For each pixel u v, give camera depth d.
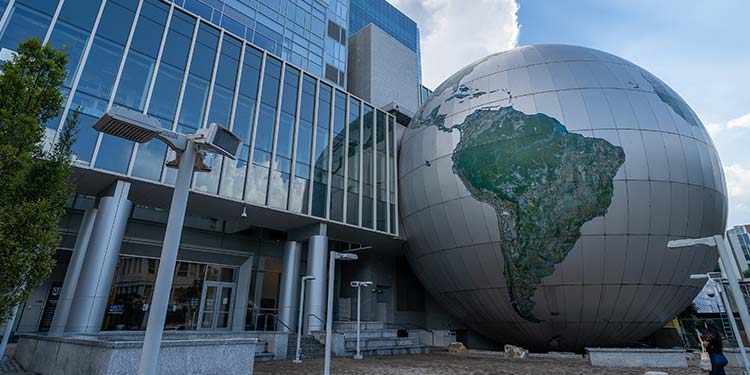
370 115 27.06
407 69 41.97
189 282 23.56
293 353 18.53
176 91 18.09
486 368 15.28
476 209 19.48
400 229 25.52
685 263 17.84
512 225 18.42
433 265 22.50
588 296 17.83
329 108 24.58
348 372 13.89
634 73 20.94
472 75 23.34
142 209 22.19
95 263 14.84
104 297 14.97
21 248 7.57
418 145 23.61
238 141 5.98
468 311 22.06
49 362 11.05
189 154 5.48
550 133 18.67
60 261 20.28
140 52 17.39
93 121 15.35
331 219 22.41
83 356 9.44
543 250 17.77
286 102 22.33
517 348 19.67
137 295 21.22
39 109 8.55
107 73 16.23
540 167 18.30
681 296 18.83
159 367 8.99
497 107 20.53
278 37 33.59
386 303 30.41
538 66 21.28
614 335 19.11
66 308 15.98
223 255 24.98
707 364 14.24
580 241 17.31
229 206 19.41
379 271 30.44
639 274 17.44
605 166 17.59
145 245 21.92
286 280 23.36
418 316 31.77
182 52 18.80
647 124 18.41
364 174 25.16
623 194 17.25
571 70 20.58
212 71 19.62
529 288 18.33
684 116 19.69
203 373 9.92
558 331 19.34
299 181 21.50
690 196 17.78
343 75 38.12
